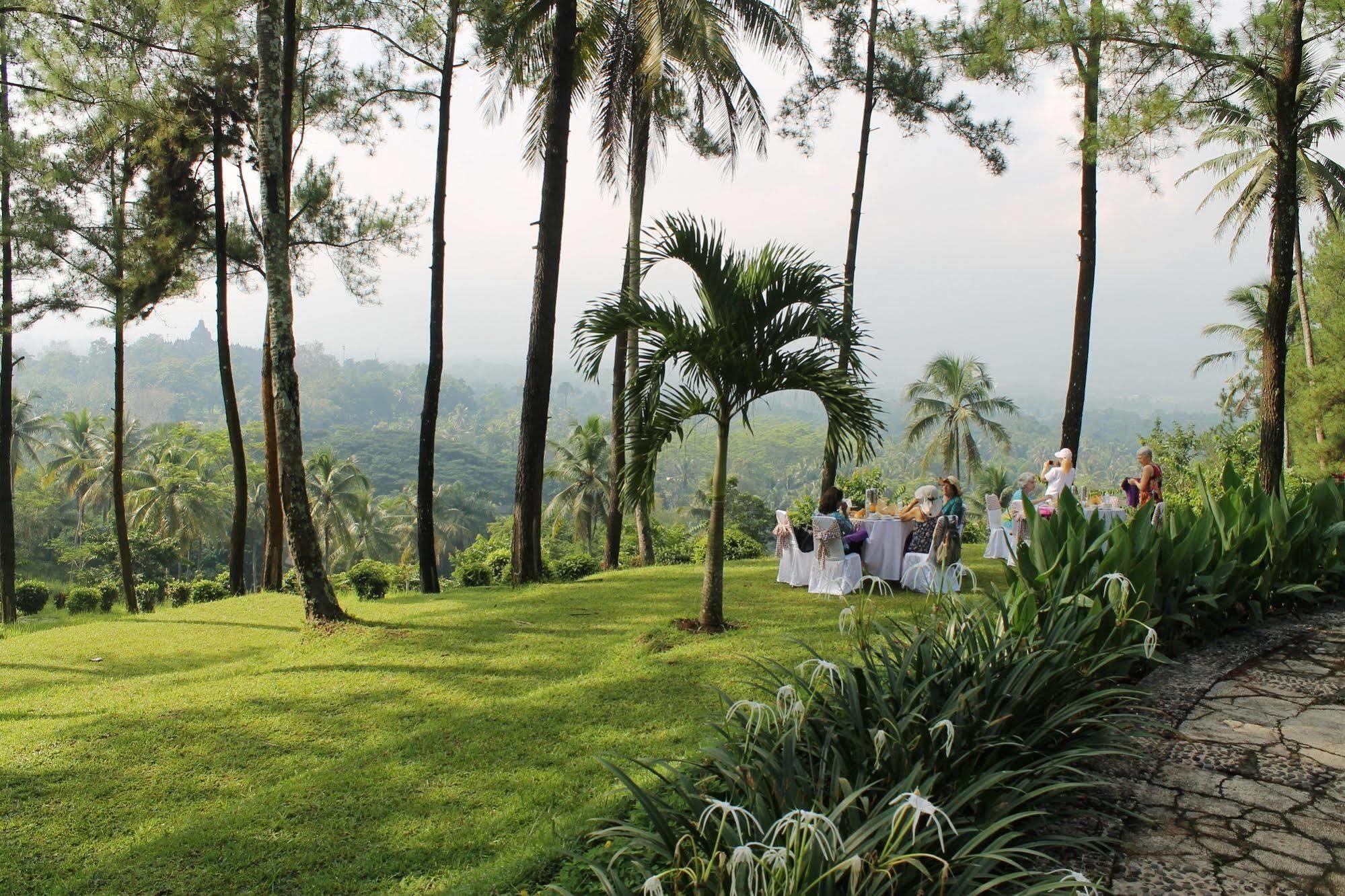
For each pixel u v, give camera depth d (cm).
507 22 1251
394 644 762
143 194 1499
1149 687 413
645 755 443
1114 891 238
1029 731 311
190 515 4591
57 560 5109
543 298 1166
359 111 1519
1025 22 988
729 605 837
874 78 1460
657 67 1245
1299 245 2272
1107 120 981
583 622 799
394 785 431
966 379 4034
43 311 1403
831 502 884
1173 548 484
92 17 1129
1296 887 238
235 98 1479
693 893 213
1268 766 320
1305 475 1906
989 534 1161
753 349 660
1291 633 507
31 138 1291
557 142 1124
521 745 473
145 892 343
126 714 596
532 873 312
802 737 300
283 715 573
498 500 10375
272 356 859
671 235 654
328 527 4878
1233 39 962
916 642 337
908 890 219
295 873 351
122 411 1683
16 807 442
